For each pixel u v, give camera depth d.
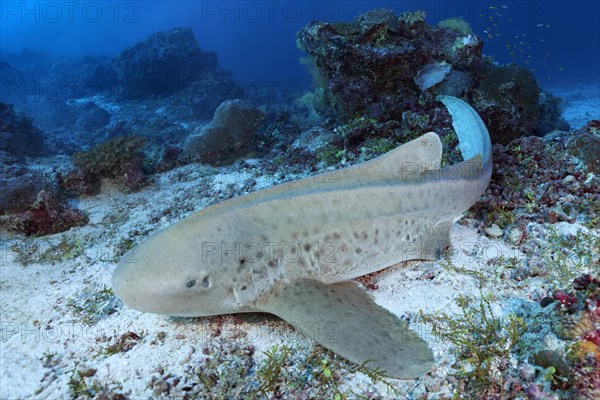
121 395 0.92
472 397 0.89
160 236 1.03
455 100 2.12
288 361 1.00
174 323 1.14
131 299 0.98
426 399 0.89
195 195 2.15
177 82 6.73
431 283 1.23
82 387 0.94
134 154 2.35
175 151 2.80
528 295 1.14
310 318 1.00
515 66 2.69
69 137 4.94
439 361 0.97
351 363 0.98
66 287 1.33
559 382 0.85
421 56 2.58
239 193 2.11
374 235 1.19
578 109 5.41
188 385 0.95
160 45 6.71
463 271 1.25
